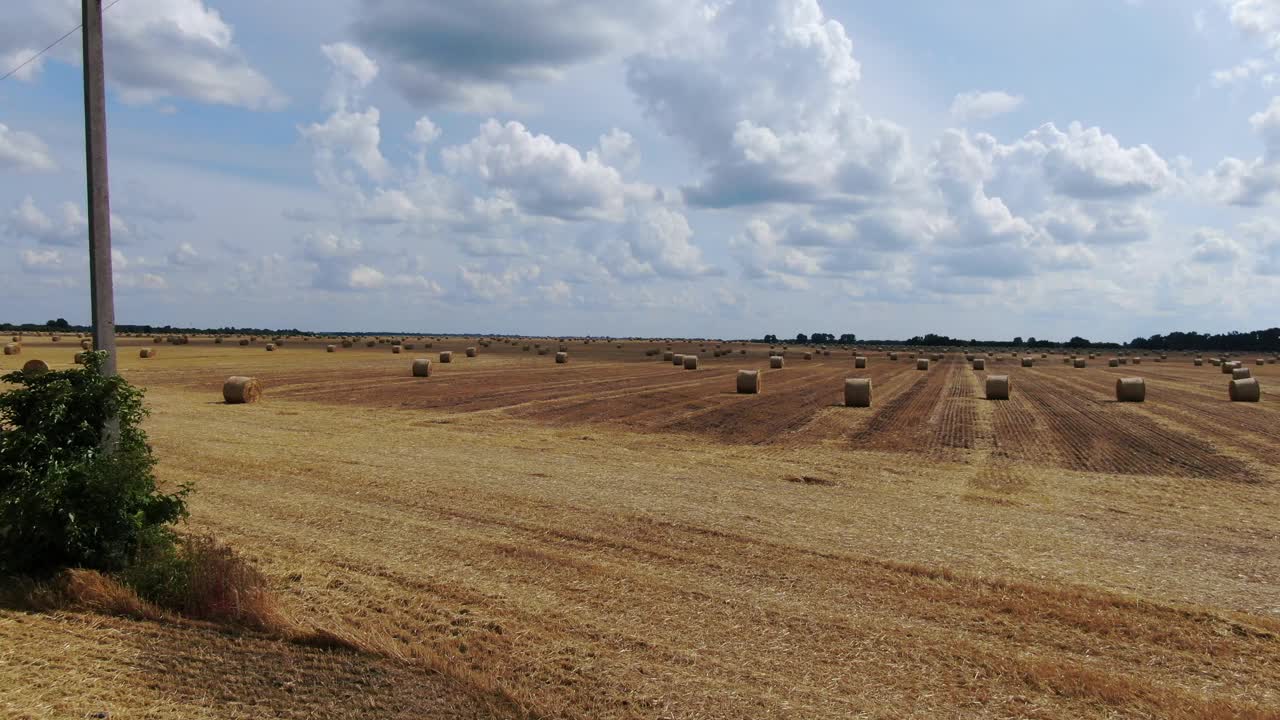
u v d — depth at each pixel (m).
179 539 10.27
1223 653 8.08
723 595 9.55
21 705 6.52
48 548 9.38
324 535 11.85
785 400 36.75
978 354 116.38
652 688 7.13
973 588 9.93
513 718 6.59
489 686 7.05
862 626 8.64
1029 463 20.09
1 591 8.91
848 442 23.72
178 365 56.66
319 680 7.19
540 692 7.02
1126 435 25.38
